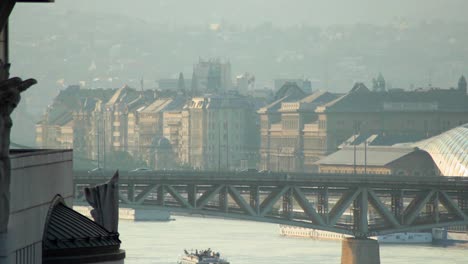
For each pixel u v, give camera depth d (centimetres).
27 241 8294
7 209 7769
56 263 8744
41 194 8681
